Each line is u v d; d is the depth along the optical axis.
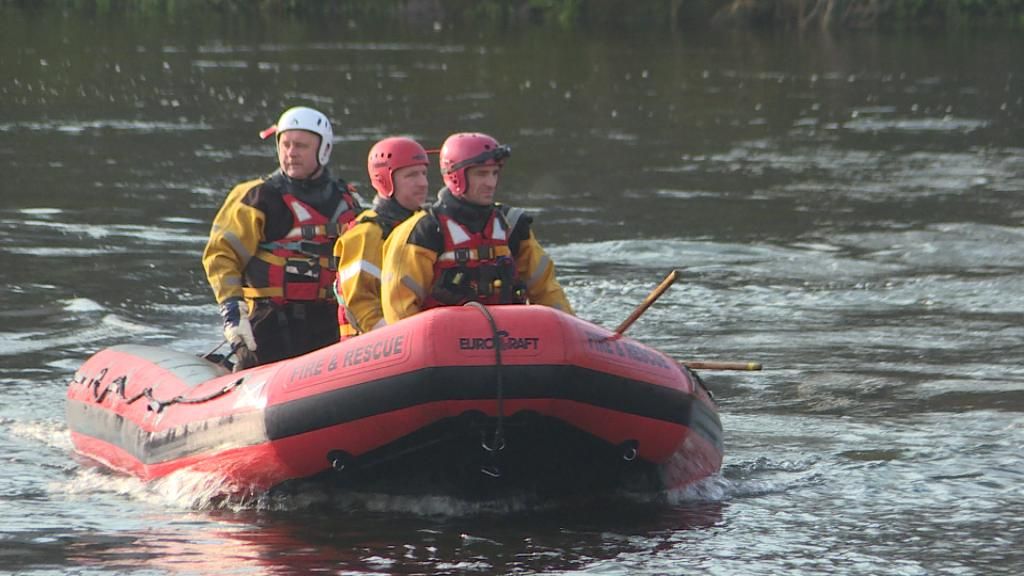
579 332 23.75
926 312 44.16
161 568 21.88
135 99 100.19
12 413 32.91
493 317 23.39
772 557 22.62
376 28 171.62
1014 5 181.62
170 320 42.34
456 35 162.38
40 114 91.62
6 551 22.84
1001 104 103.62
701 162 78.25
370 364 23.58
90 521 24.66
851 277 49.31
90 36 147.88
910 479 27.45
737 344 39.94
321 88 108.25
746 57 137.50
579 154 80.56
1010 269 50.81
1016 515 25.14
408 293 24.88
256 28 166.00
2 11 176.00
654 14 190.00
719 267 50.81
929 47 147.88
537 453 24.16
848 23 178.25
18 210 59.59
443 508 24.81
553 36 163.12
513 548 22.80
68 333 40.50
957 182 71.75
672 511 25.11
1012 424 31.83
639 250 53.66
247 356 28.50
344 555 22.41
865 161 78.81
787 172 74.88
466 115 95.94
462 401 23.00
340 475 24.58
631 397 24.09
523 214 25.91
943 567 22.27
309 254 28.41
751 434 31.11
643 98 106.56
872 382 35.81
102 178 68.31
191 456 26.12
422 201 26.20
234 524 24.27
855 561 22.52
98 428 29.31
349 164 74.50
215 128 87.12
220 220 28.20
